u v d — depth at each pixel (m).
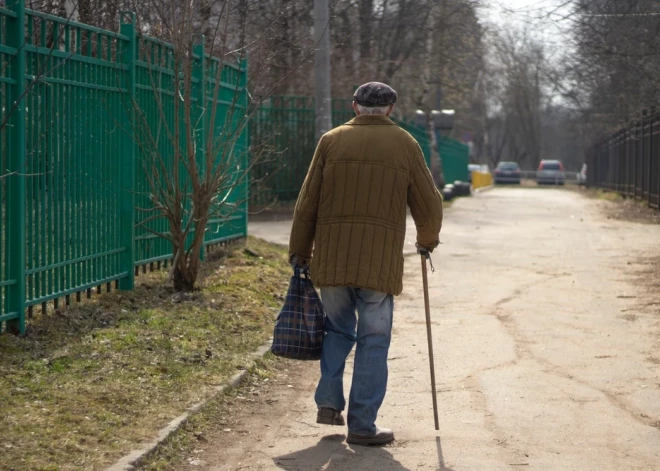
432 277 14.04
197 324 8.77
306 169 26.86
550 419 6.51
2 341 7.23
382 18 29.25
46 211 8.01
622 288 12.66
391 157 5.86
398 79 36.78
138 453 5.38
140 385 6.74
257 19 15.78
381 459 5.65
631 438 6.07
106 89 9.12
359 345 5.95
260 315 9.69
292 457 5.69
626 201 35.53
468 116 78.25
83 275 8.80
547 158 132.75
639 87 25.86
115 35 9.27
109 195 9.35
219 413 6.57
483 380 7.64
